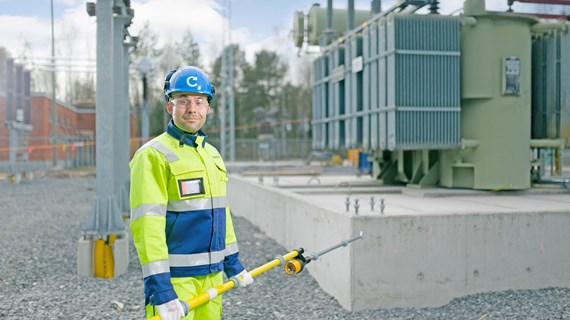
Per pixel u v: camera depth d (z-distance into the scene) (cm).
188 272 311
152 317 285
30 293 598
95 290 612
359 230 526
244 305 553
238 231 975
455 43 792
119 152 1044
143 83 2002
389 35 779
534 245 568
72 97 6056
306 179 1220
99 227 695
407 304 536
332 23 1161
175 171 308
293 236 748
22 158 2792
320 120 1105
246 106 6588
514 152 805
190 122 313
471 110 812
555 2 984
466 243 550
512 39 803
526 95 817
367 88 863
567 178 881
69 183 2384
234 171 2436
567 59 820
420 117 780
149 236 291
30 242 898
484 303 531
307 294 587
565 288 573
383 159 1045
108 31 703
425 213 546
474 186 812
